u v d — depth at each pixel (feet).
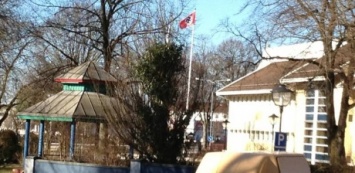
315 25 53.88
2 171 99.25
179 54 65.21
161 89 63.31
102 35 103.60
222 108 209.36
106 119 64.28
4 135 121.29
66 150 73.05
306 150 108.37
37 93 109.81
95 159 66.33
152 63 63.87
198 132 89.35
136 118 62.75
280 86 69.00
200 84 68.49
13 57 104.78
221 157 36.32
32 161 66.90
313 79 63.31
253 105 130.52
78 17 104.06
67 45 115.75
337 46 54.44
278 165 35.63
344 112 66.08
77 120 67.92
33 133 93.66
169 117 63.46
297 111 111.55
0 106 129.39
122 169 61.57
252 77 125.80
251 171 35.17
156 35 98.63
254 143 126.82
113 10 104.12
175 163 61.98
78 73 71.77
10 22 81.46
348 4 50.11
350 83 59.36
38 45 109.19
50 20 104.58
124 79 66.49
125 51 91.91
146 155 63.05
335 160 65.26
